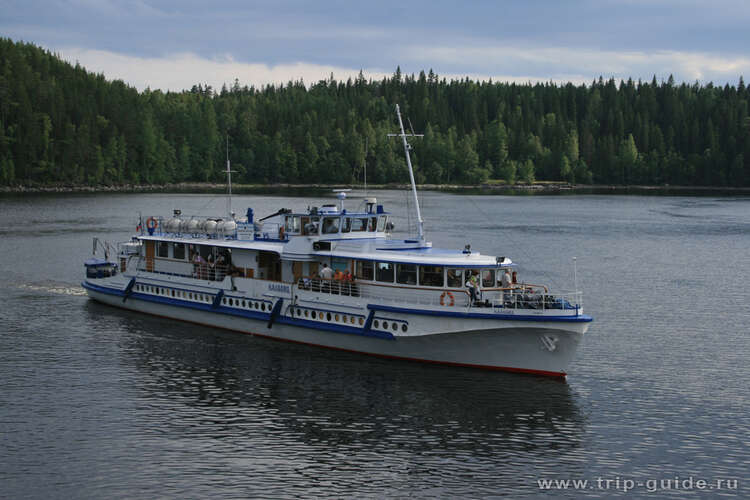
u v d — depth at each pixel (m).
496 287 37.78
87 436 30.28
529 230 112.56
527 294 36.12
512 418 32.47
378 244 41.06
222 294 45.47
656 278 69.12
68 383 36.50
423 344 38.19
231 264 46.78
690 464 28.55
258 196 193.25
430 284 38.09
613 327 49.41
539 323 34.94
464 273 37.53
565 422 32.19
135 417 32.22
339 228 43.09
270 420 32.03
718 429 31.73
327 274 41.03
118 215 131.25
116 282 52.84
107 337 44.84
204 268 47.19
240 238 46.66
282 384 36.28
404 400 34.25
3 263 74.19
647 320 51.47
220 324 46.31
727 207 169.00
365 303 39.16
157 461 28.17
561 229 114.62
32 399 34.28
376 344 39.59
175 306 48.47
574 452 29.38
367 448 29.45
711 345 44.94
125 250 52.91
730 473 27.84
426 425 31.62
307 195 199.62
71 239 94.06
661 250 89.88
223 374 37.75
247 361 39.78
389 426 31.52
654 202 188.12
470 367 38.12
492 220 130.38
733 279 68.75
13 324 48.09
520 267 75.25
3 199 172.00
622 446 29.98
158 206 152.50
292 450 29.19
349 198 180.00
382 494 26.05
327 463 28.17
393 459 28.59
